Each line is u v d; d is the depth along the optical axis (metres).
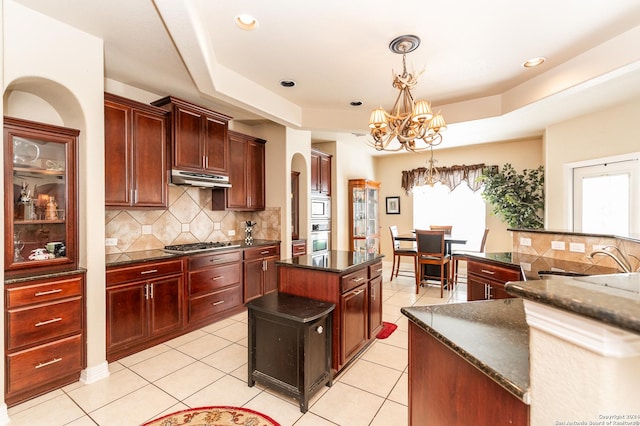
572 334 0.62
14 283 1.95
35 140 2.15
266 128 4.72
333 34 2.36
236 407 2.00
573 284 0.74
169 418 1.88
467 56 2.71
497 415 0.84
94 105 2.34
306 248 5.03
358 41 2.46
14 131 2.02
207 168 3.56
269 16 2.13
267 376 2.15
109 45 2.46
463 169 6.18
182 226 3.75
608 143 3.68
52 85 2.18
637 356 0.57
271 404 2.04
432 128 2.55
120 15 2.09
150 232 3.40
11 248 2.03
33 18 2.03
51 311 2.11
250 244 4.07
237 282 3.79
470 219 6.21
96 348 2.33
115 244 3.09
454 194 6.38
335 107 4.04
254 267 4.04
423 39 2.43
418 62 2.81
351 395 2.14
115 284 2.57
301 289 2.54
